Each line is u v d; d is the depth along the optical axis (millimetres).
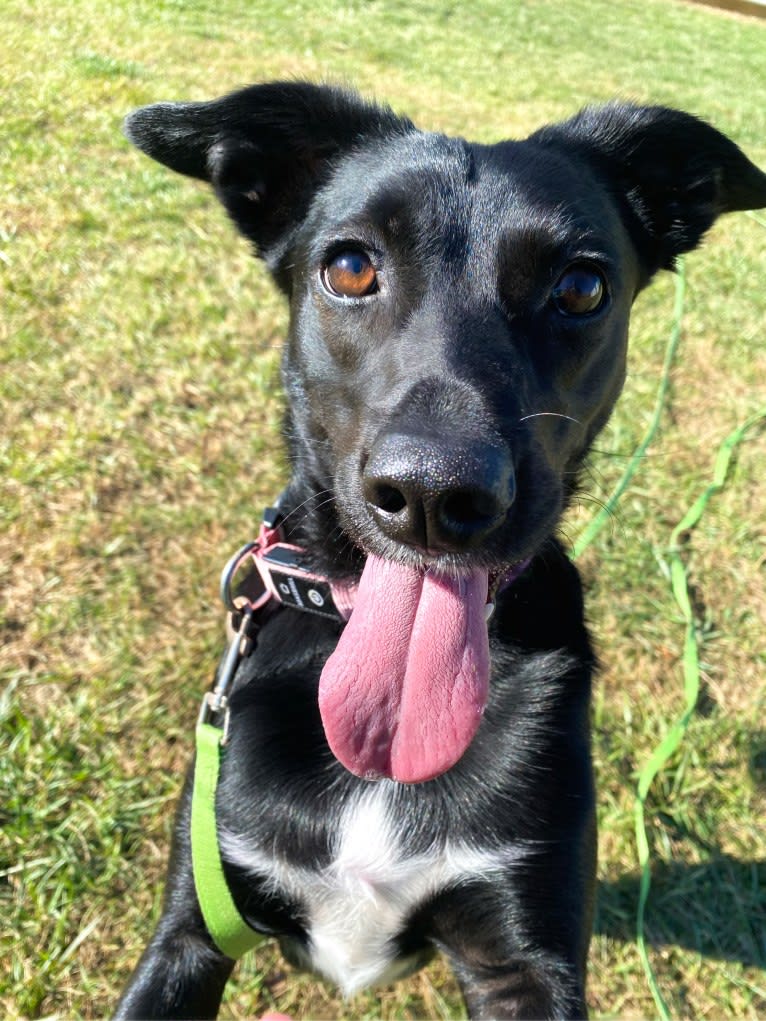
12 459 488
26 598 434
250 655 311
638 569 494
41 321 578
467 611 258
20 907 336
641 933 352
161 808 374
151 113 301
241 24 1358
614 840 389
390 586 264
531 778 289
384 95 1126
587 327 275
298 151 323
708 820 399
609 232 291
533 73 1456
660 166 338
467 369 235
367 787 290
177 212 716
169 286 632
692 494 545
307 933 305
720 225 941
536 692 302
